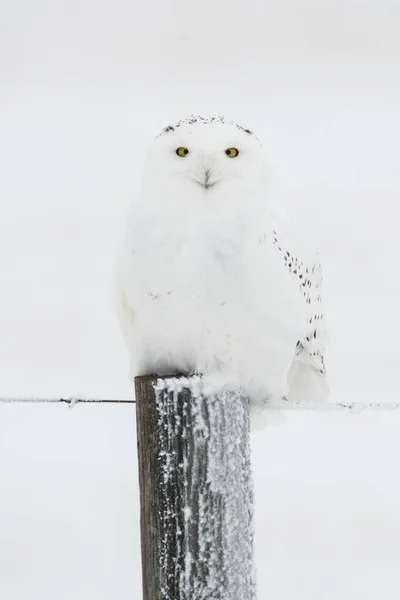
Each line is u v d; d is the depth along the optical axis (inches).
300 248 449.4
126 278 445.4
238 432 436.1
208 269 443.2
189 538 434.9
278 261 444.5
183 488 435.2
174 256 443.5
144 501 435.8
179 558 434.9
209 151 444.1
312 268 451.2
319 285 452.8
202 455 435.5
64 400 444.5
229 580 434.6
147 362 446.9
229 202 443.8
